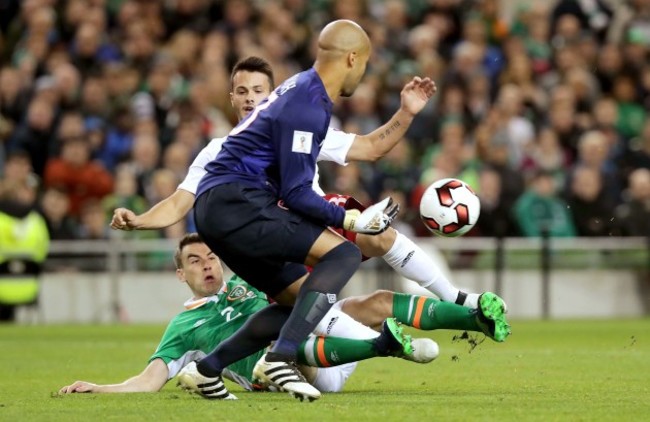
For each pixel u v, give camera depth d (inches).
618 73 2723.9
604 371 1154.7
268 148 839.7
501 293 2258.9
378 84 2514.8
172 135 2343.8
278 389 943.0
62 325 2121.1
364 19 2691.9
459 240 2240.4
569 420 754.2
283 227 833.5
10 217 2124.8
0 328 2023.9
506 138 2421.3
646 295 2326.5
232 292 966.4
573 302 2297.0
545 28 2837.1
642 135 2527.1
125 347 1544.0
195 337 959.0
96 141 2358.5
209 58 2514.8
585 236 2314.2
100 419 763.4
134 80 2459.4
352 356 884.0
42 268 2188.7
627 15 2874.0
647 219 2316.7
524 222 2287.2
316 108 839.7
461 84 2566.4
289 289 860.0
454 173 2305.6
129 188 2203.5
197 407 816.9
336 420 750.5
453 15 2805.1
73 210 2253.9
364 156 975.0
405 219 2239.2
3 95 2415.1
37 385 1041.5
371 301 953.5
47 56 2503.7
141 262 2214.6
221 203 836.0
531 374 1126.4
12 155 2164.1
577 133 2551.7
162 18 2691.9
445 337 1722.4
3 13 2743.6
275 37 2571.4
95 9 2596.0
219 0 2709.2
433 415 773.3
